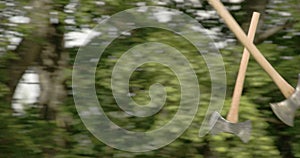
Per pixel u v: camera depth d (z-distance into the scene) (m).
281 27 11.74
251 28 5.23
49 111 11.98
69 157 11.51
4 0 11.32
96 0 11.13
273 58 11.18
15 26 11.16
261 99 11.49
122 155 11.53
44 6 11.31
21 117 11.93
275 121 11.38
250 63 10.92
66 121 11.94
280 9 11.62
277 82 5.26
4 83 12.03
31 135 11.75
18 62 12.04
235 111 5.49
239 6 12.26
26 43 11.98
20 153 11.91
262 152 10.49
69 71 11.70
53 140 11.73
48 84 12.02
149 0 11.30
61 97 12.01
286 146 11.98
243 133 5.49
